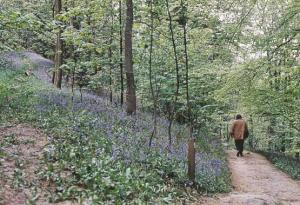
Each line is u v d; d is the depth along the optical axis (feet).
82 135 37.50
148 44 61.52
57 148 32.27
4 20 36.29
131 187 28.12
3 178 25.26
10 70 71.10
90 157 31.65
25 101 47.96
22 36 86.17
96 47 49.85
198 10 49.62
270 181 50.62
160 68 69.82
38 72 91.30
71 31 43.83
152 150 40.40
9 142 32.83
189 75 65.21
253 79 45.91
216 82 62.80
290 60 46.88
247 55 49.37
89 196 25.16
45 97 53.01
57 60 70.95
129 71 58.80
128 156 35.40
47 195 24.36
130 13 57.06
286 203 39.06
